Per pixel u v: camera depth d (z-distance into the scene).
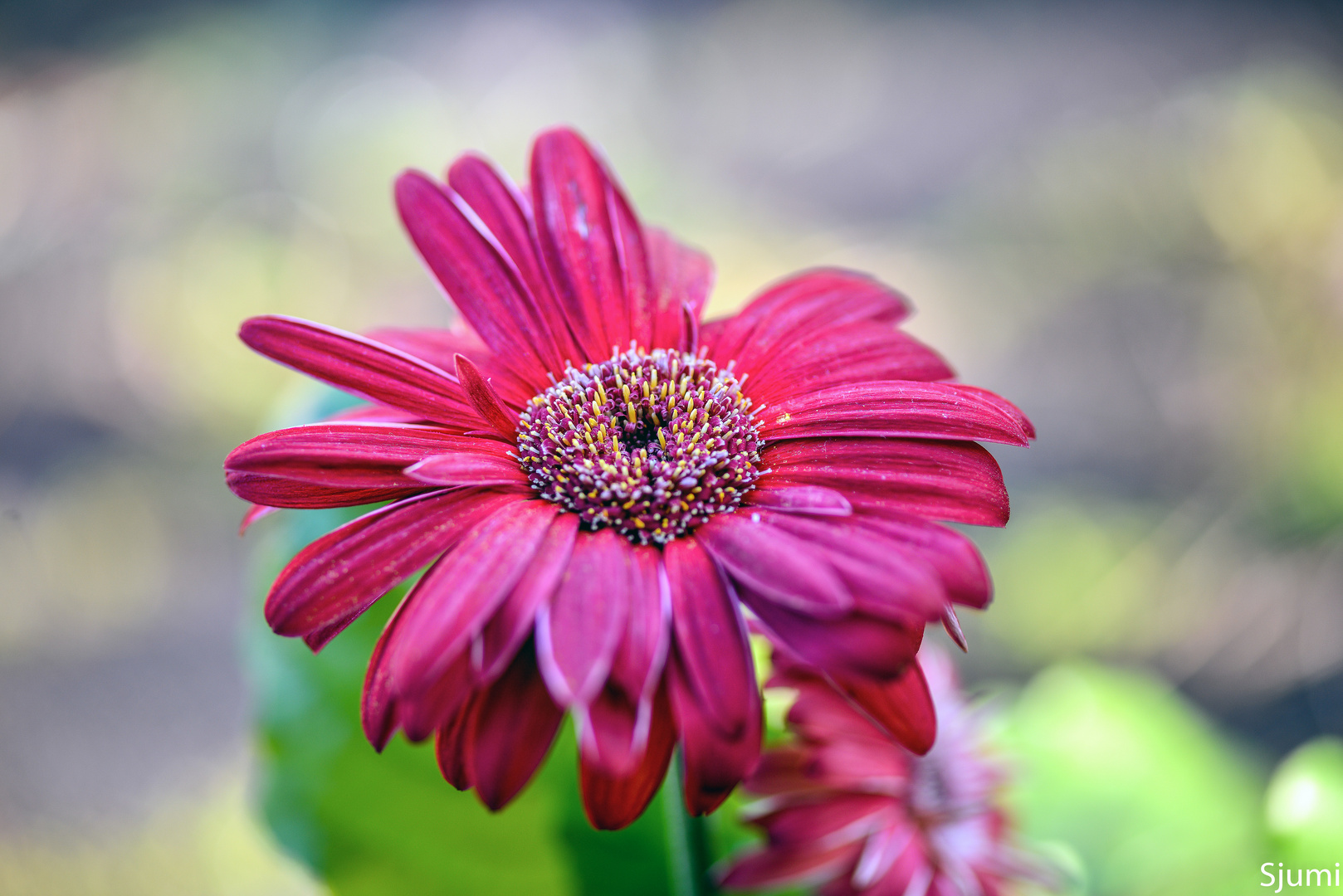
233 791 0.69
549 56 1.52
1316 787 0.39
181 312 1.10
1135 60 1.41
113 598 0.85
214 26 1.57
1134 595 0.77
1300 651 0.72
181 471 0.95
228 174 1.29
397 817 0.37
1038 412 0.94
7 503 0.92
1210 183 1.11
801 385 0.33
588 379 0.33
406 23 1.59
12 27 1.61
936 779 0.34
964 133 1.34
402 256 1.16
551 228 0.34
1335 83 1.21
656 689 0.30
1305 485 0.82
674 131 1.39
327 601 0.30
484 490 0.31
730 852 0.37
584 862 0.37
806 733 0.33
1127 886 0.41
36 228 1.25
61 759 0.72
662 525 0.31
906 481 0.31
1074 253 1.11
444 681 0.29
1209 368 0.95
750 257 1.12
